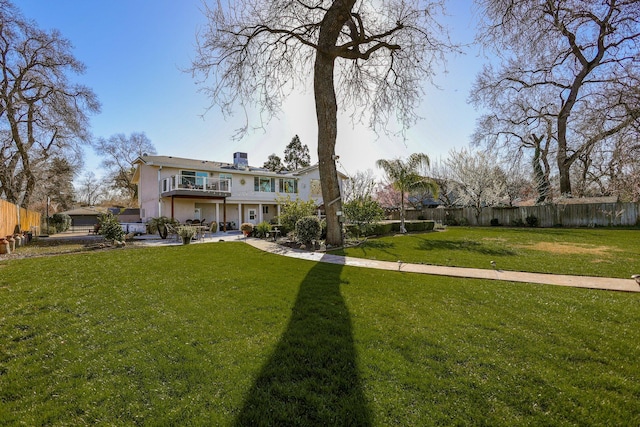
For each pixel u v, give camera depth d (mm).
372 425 2123
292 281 6145
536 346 3297
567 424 2123
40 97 19328
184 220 21219
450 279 6461
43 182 21422
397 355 3100
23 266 7574
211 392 2506
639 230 16844
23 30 17641
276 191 26203
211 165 23844
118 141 38250
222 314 4273
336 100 11805
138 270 7176
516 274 6949
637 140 7902
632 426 2102
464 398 2416
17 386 2613
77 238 16906
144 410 2293
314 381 2645
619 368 2854
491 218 25156
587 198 21797
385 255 9711
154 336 3559
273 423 2158
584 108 9570
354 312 4340
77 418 2223
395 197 31812
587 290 5574
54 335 3633
